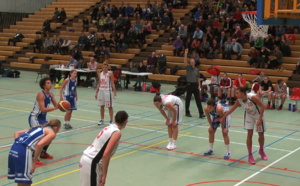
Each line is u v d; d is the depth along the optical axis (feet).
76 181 25.12
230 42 71.46
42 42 94.07
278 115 47.88
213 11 80.33
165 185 24.67
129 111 48.83
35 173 26.50
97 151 18.71
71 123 41.93
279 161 29.81
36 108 29.01
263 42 68.23
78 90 65.31
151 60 74.18
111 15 92.27
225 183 25.03
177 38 76.28
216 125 30.68
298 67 63.46
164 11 86.22
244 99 28.53
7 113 46.65
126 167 28.09
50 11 108.47
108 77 40.24
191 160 29.86
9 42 97.91
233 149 32.91
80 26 96.68
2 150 31.73
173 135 32.58
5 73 79.97
